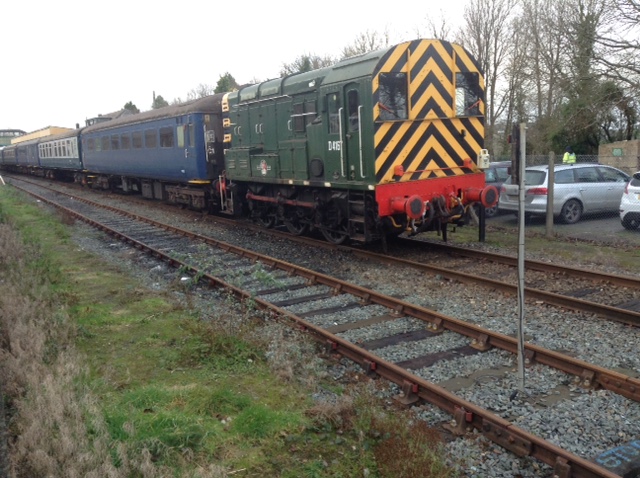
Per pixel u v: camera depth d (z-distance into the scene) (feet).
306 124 37.73
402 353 19.36
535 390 16.24
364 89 31.30
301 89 37.47
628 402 15.23
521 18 86.12
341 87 33.04
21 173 169.68
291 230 43.34
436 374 17.61
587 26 57.67
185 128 55.47
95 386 16.33
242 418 14.51
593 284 27.40
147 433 13.55
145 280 30.83
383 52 30.96
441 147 33.24
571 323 21.63
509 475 12.54
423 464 12.66
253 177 44.96
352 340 20.80
